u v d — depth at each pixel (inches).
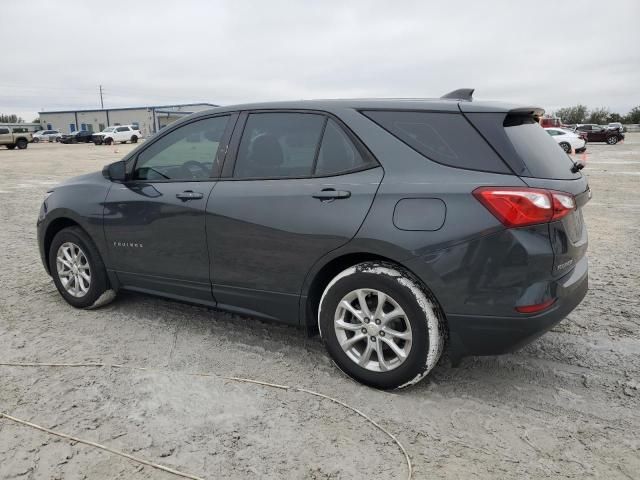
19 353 142.6
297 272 127.3
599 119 3211.1
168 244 149.3
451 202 108.3
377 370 120.2
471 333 110.4
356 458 98.0
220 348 145.9
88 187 169.5
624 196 444.1
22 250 266.4
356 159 121.6
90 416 111.7
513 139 111.3
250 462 96.8
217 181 141.5
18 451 100.2
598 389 122.7
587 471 94.3
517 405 116.0
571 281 114.5
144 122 3326.8
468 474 93.5
